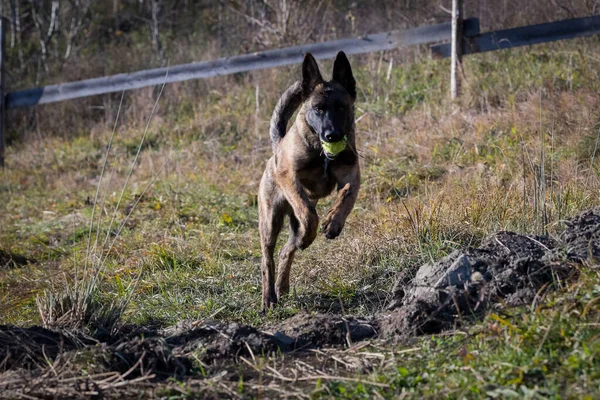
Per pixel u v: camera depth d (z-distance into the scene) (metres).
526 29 10.96
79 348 4.62
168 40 18.70
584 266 4.68
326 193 6.34
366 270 6.44
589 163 7.99
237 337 4.79
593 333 3.92
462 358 3.99
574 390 3.45
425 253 6.31
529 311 4.35
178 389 3.99
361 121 12.08
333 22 15.94
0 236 9.95
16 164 14.59
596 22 10.53
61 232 9.97
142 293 6.81
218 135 13.57
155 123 14.75
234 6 17.98
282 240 8.17
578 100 9.77
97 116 16.22
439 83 12.46
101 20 20.62
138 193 11.06
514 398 3.49
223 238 8.55
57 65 18.30
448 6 14.97
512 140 9.39
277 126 6.60
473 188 7.82
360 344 4.59
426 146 10.08
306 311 5.66
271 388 4.05
